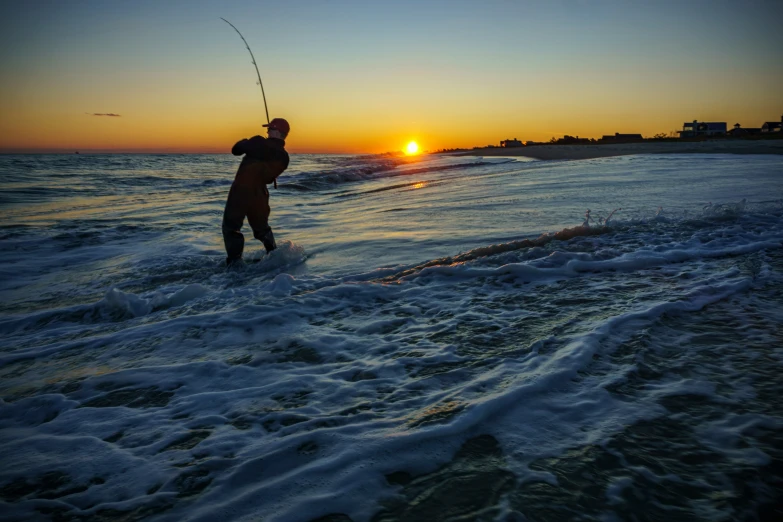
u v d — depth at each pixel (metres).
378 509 1.41
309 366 2.49
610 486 1.46
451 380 2.21
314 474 1.57
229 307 3.58
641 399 1.95
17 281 5.12
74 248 6.80
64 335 3.34
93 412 2.11
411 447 1.69
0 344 3.21
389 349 2.64
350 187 17.84
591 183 11.05
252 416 1.99
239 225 5.36
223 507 1.44
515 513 1.37
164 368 2.54
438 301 3.46
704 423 1.77
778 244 4.58
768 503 1.37
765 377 2.10
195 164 41.47
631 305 3.09
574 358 2.31
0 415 2.13
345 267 4.78
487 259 4.40
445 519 1.36
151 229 8.30
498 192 10.70
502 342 2.64
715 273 3.73
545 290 3.57
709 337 2.55
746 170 12.42
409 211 8.63
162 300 3.95
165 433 1.90
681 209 6.66
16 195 14.33
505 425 1.80
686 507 1.37
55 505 1.50
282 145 5.69
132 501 1.50
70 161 42.84
